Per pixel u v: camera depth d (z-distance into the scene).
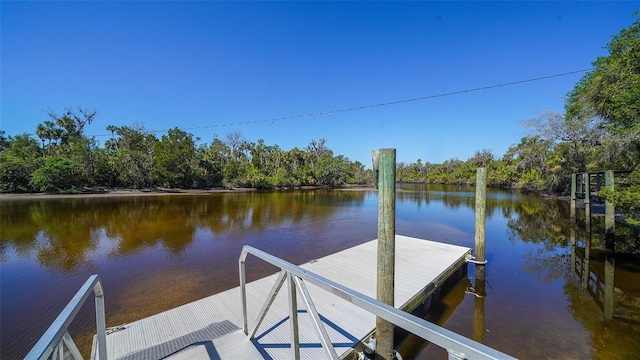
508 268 6.15
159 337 2.81
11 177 21.36
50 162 22.23
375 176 2.90
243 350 2.28
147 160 27.16
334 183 42.66
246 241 8.44
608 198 5.66
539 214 13.67
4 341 3.38
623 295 4.73
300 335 2.74
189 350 2.25
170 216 12.75
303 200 21.23
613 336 3.54
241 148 41.09
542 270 6.00
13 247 7.56
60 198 19.61
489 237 9.16
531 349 3.30
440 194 26.64
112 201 18.27
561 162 17.66
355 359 2.66
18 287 4.99
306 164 44.00
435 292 4.46
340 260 5.30
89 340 3.30
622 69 7.39
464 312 4.21
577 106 12.73
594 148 11.35
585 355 3.17
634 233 7.79
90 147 24.81
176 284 5.08
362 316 3.18
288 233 9.63
